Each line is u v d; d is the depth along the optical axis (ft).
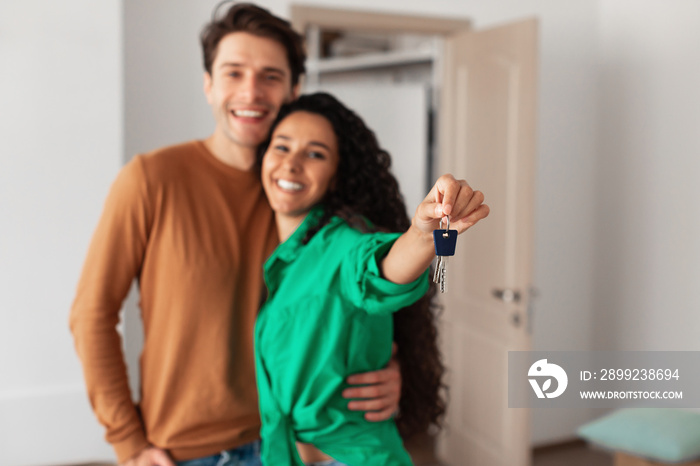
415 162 14.61
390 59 14.87
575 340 12.34
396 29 10.82
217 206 4.49
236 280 4.46
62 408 8.18
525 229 9.73
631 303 11.50
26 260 7.98
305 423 4.05
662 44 10.71
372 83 16.17
